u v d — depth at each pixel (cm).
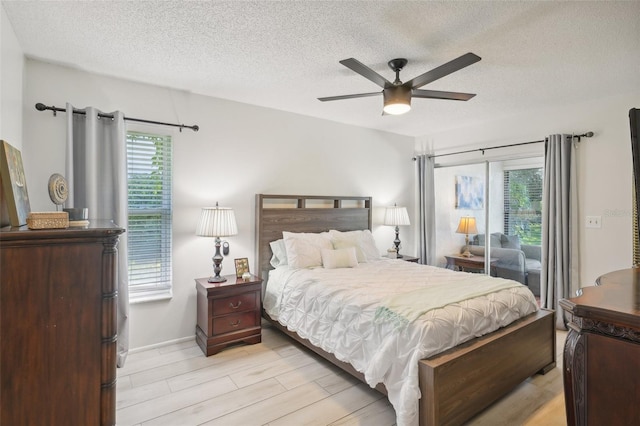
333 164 445
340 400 227
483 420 206
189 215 333
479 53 245
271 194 383
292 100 359
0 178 143
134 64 268
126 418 207
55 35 222
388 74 283
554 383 249
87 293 131
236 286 311
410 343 194
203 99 340
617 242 334
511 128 420
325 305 263
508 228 429
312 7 191
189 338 331
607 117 342
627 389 90
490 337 218
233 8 192
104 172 283
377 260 402
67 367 127
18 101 231
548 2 184
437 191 514
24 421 120
